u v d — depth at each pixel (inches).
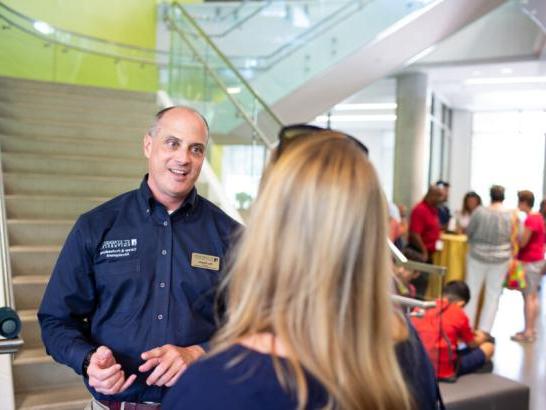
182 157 68.4
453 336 136.3
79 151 193.0
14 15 255.4
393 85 462.3
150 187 70.6
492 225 214.2
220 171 209.9
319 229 31.2
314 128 36.0
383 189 33.9
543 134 574.6
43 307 67.0
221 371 30.4
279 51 269.1
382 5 230.4
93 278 67.7
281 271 31.5
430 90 469.4
